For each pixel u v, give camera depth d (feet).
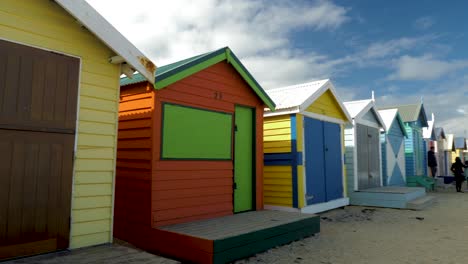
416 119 62.95
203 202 21.75
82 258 13.62
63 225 14.46
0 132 12.89
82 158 15.21
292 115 30.58
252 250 18.11
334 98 35.73
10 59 13.30
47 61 14.32
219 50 22.94
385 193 37.68
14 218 13.10
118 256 13.98
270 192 31.48
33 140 13.74
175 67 19.88
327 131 34.96
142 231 19.16
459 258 18.22
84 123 15.37
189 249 16.87
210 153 22.50
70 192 14.73
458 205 39.83
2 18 13.21
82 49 15.49
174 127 20.24
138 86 20.21
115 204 21.26
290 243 20.85
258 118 26.78
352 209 36.14
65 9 13.98
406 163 64.03
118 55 15.96
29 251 13.48
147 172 19.11
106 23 14.99
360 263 17.30
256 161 26.17
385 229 25.70
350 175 40.60
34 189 13.66
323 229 25.49
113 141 16.40
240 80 25.35
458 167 58.65
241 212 24.75
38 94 13.96
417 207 35.78
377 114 46.75
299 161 30.04
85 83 15.51
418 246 20.66
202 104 22.15
